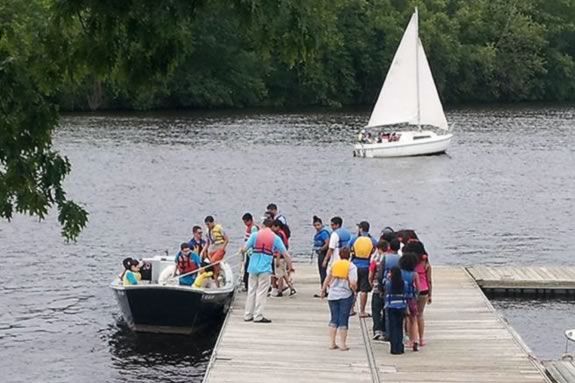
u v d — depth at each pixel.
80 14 8.52
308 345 17.31
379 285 17.28
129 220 34.06
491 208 38.19
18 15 8.83
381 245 17.19
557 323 21.58
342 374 15.62
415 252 16.86
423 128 60.00
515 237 32.69
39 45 8.73
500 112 86.69
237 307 20.08
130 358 18.77
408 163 51.16
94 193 39.34
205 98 88.12
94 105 81.44
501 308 22.92
